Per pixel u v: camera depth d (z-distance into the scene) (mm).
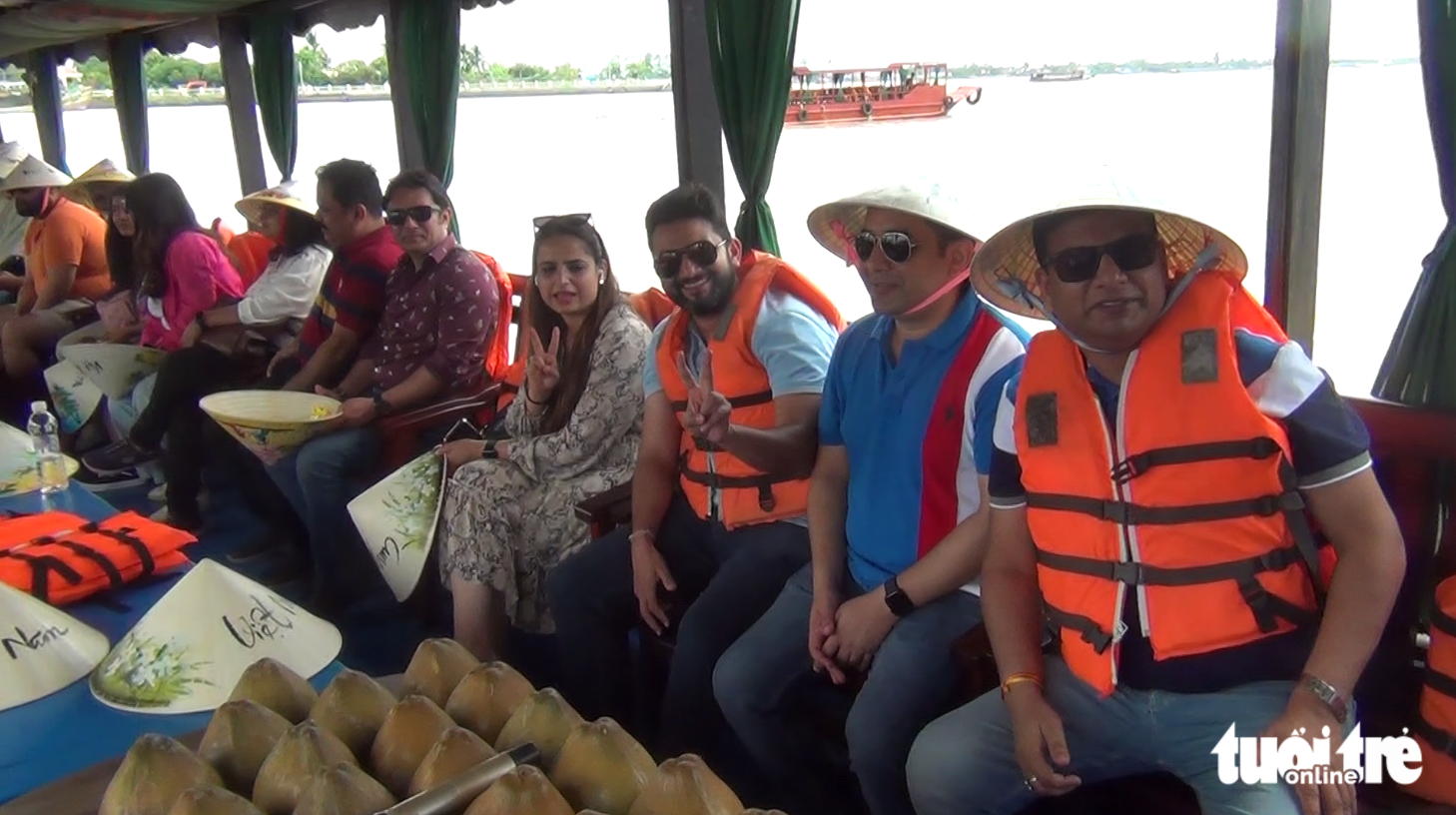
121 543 2129
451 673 1375
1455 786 1602
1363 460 1557
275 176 6750
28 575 1993
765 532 2445
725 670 2162
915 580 2012
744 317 2453
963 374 2031
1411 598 1898
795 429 2330
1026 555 1839
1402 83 2311
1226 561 1590
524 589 2848
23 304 5770
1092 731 1709
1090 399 1692
